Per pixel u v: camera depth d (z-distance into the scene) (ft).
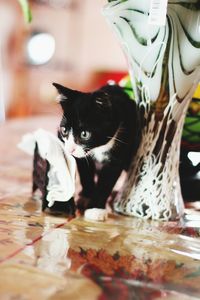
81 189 2.38
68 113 2.28
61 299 1.20
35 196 2.29
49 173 2.01
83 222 1.91
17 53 9.73
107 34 10.51
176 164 2.11
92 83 8.91
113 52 10.56
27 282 1.27
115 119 2.21
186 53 1.91
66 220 1.92
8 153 3.51
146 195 2.06
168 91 1.98
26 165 3.12
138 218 2.06
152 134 2.04
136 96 2.09
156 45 1.92
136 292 1.28
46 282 1.28
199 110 2.34
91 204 2.18
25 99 9.91
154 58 1.94
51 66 10.16
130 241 1.71
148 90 2.01
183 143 2.40
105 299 1.23
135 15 1.90
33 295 1.21
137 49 1.96
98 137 2.21
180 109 2.02
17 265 1.37
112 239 1.71
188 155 2.41
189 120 2.35
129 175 2.15
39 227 1.77
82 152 2.24
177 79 1.95
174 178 2.10
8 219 1.85
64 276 1.33
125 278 1.36
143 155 2.08
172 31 1.88
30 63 9.92
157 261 1.53
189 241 1.77
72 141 2.24
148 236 1.79
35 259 1.43
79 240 1.66
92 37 10.56
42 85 10.05
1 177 2.69
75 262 1.44
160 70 1.95
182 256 1.59
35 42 9.86
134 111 2.23
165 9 1.82
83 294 1.24
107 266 1.44
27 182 2.60
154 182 2.06
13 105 9.80
